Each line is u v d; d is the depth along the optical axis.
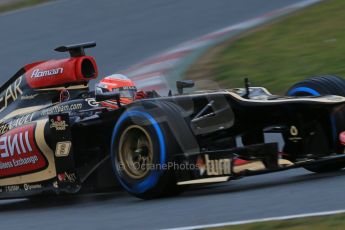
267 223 16.89
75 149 24.16
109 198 25.23
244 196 21.17
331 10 56.03
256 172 21.55
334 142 23.62
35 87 26.98
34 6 80.19
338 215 16.94
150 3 72.31
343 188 20.44
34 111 26.42
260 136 25.31
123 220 19.56
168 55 52.78
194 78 45.94
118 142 22.66
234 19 61.53
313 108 23.36
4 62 60.25
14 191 26.05
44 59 58.72
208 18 63.28
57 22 70.75
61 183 24.53
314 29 52.00
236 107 23.45
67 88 26.41
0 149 26.11
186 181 21.67
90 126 24.09
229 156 21.53
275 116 24.05
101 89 25.59
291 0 65.00
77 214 21.94
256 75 44.81
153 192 22.02
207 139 24.73
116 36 62.31
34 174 25.27
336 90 24.45
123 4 73.69
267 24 56.34
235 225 17.11
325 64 44.59
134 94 26.39
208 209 19.64
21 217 23.33
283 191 21.27
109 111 23.62
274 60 47.06
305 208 18.33
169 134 21.58
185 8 68.00
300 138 24.11
